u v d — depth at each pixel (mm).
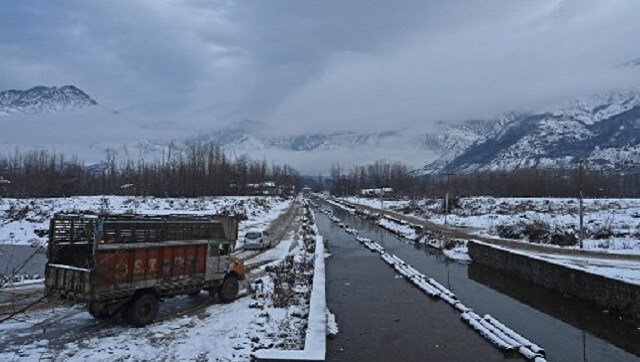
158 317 18125
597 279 22078
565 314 21172
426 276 30469
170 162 129000
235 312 19000
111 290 15750
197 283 19109
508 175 140750
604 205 65438
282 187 167625
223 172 104625
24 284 22750
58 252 16516
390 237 54156
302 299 22047
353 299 24203
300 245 42781
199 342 15367
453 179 129875
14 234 43750
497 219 57062
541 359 14914
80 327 16547
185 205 67312
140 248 16766
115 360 13547
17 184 77938
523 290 26391
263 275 27219
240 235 47188
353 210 102375
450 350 16312
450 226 56469
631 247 36125
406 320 20219
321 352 14008
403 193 139875
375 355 15844
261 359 13539
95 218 15961
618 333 18344
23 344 14617
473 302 23578
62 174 90062
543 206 67250
